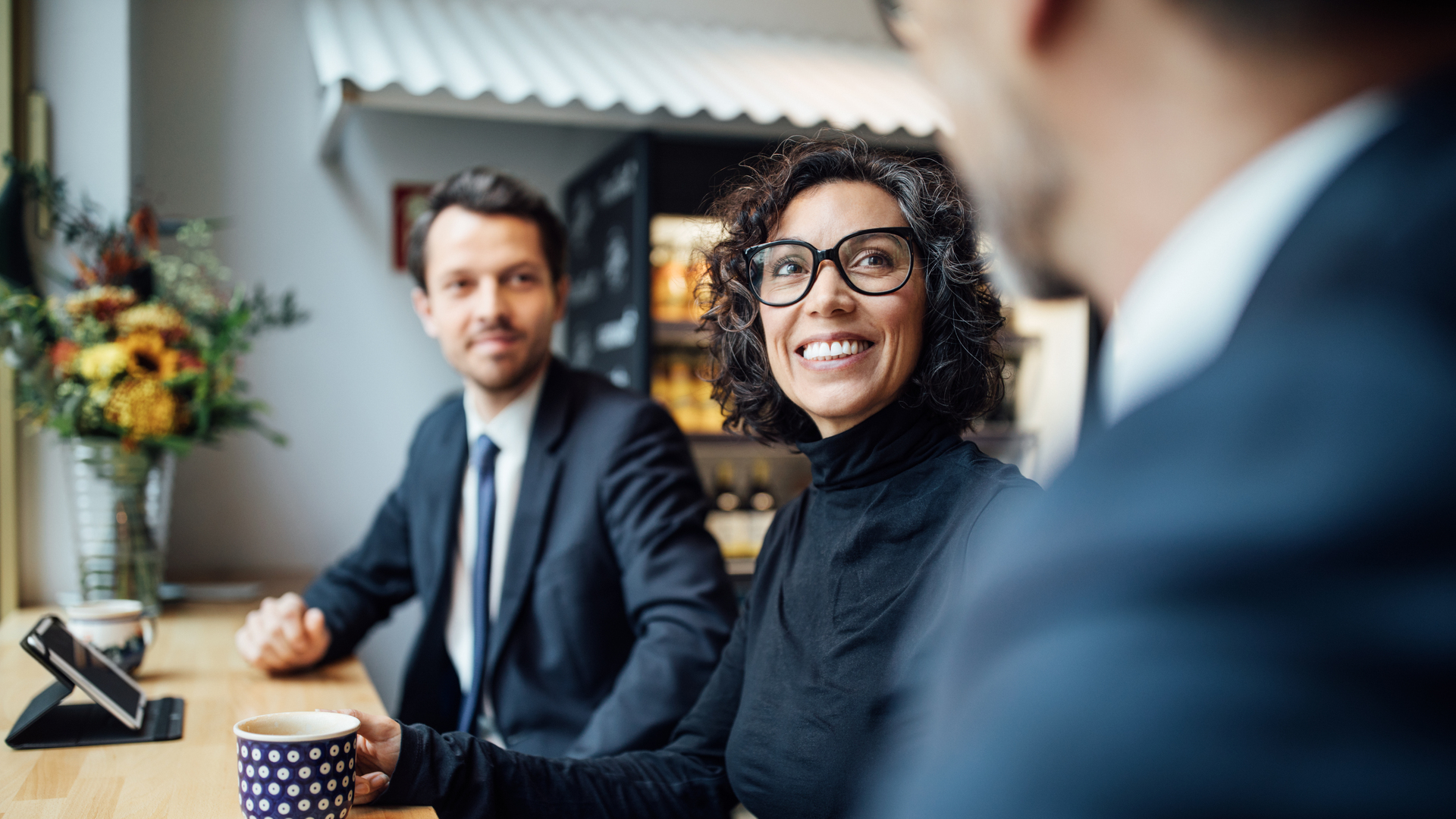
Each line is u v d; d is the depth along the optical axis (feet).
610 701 4.85
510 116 8.80
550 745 5.49
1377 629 0.61
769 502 11.27
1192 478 0.69
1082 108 0.79
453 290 5.97
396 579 6.50
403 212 10.33
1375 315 0.67
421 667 5.95
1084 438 0.87
